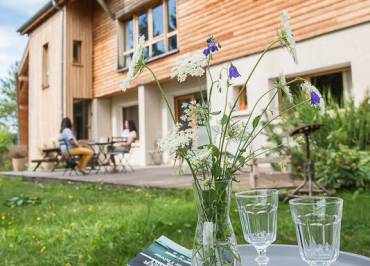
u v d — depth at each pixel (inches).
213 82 45.3
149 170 368.8
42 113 564.4
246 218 46.9
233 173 42.3
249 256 56.4
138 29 469.4
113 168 390.3
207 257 40.8
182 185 222.4
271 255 56.2
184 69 43.7
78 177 321.4
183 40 393.7
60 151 393.4
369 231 112.7
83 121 552.4
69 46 510.0
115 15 483.2
